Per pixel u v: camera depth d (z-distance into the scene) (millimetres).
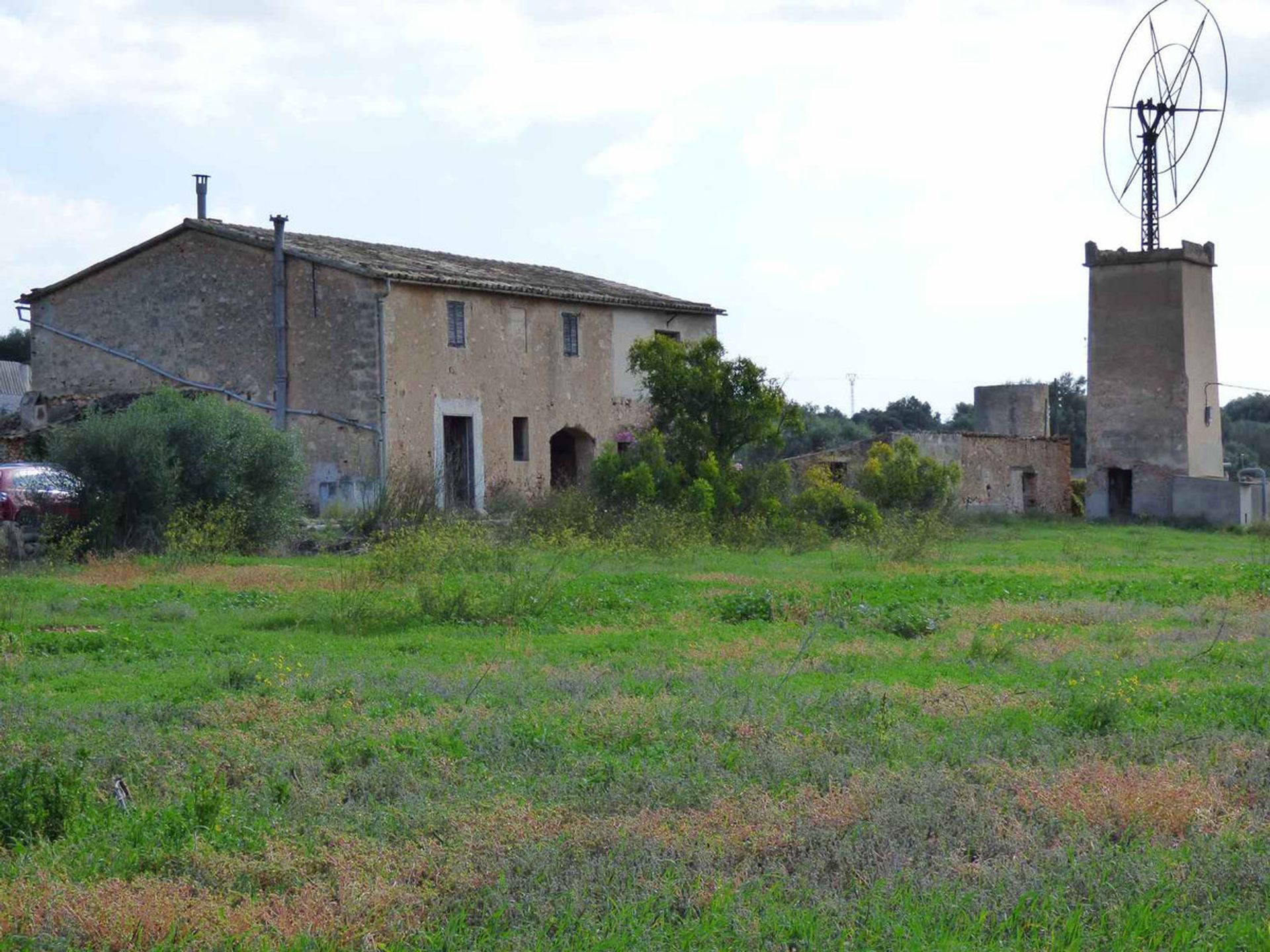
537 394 34875
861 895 6469
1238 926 6090
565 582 19828
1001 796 8055
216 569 21625
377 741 9320
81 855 6875
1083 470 69250
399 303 31078
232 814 7582
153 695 11258
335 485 30812
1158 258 47000
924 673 12969
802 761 8922
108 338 33844
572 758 8930
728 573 23188
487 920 6180
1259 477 46656
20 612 15875
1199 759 9047
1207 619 17234
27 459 29438
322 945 5883
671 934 6000
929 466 38344
